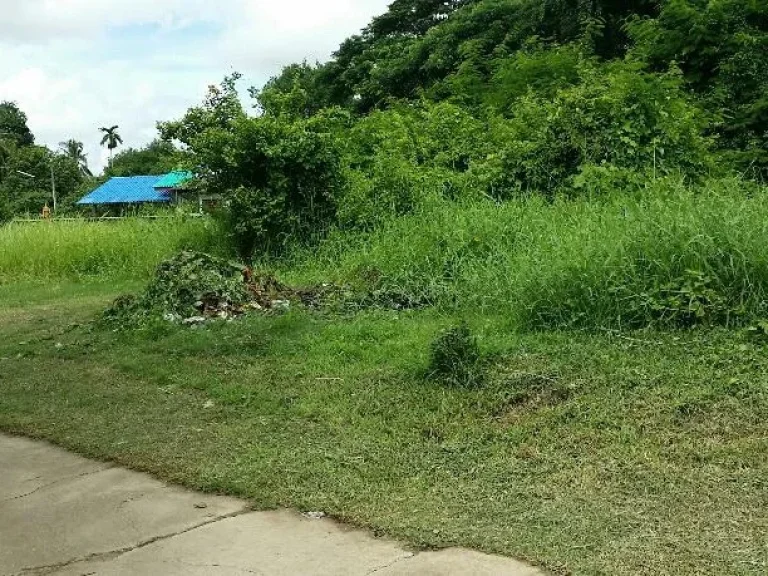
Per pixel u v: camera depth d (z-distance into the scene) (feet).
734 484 12.46
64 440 16.80
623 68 40.55
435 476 13.65
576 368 18.16
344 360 21.07
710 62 45.27
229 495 13.58
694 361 17.72
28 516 13.15
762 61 42.42
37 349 25.31
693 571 9.91
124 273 43.86
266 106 42.88
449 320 23.80
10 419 18.43
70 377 21.70
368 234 35.78
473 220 30.22
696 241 20.86
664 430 14.75
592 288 21.24
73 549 11.80
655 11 54.90
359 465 14.26
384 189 37.47
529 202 31.94
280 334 23.86
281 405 17.99
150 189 136.67
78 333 27.37
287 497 13.14
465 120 45.42
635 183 32.50
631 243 21.76
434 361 18.75
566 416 15.75
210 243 42.27
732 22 45.01
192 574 10.75
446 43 75.05
